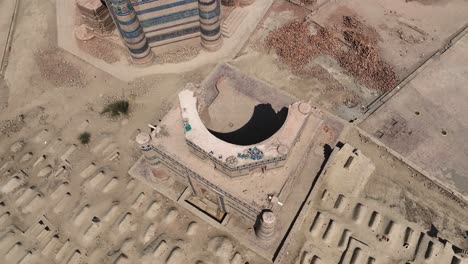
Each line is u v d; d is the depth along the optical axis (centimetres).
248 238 3409
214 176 3059
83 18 4697
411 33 4816
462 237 3438
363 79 4459
